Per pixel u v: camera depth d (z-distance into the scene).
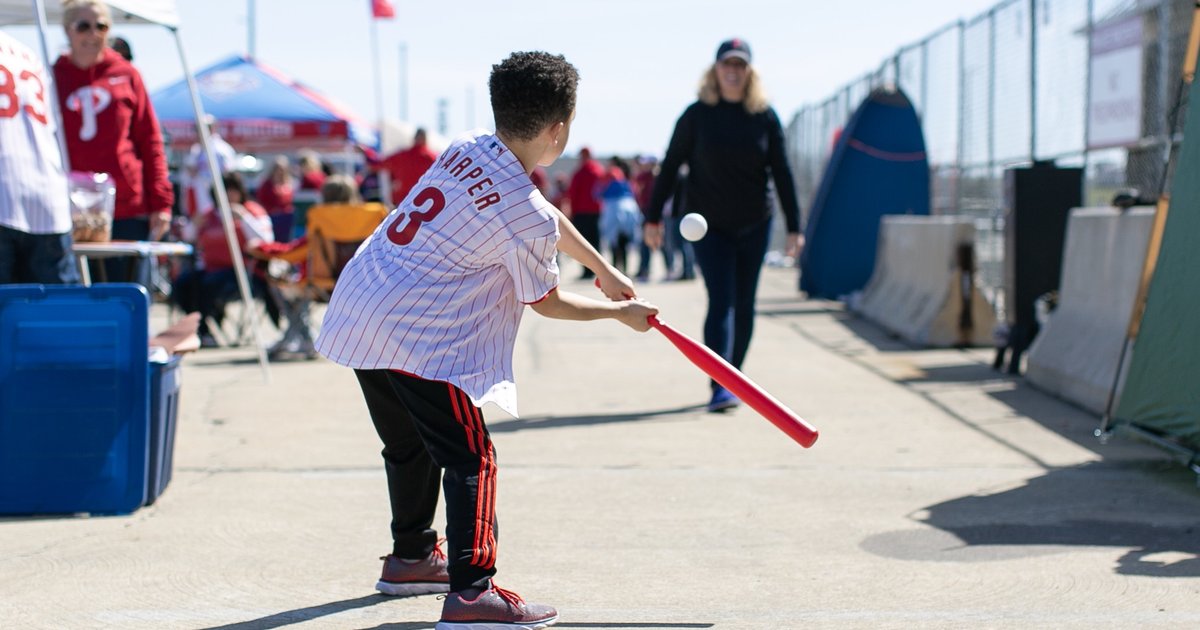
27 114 5.24
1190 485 5.14
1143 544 4.29
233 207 10.49
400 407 3.57
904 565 4.08
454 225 3.22
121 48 8.30
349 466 5.65
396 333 3.25
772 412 3.31
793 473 5.47
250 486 5.25
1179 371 5.19
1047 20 9.82
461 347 3.28
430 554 3.79
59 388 4.77
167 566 4.09
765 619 3.53
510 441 6.24
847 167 13.55
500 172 3.24
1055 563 4.07
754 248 7.12
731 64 6.85
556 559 4.17
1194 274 5.12
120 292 4.79
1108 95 8.88
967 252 9.92
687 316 12.71
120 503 4.78
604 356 9.76
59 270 5.34
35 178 5.23
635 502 4.97
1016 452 5.85
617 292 3.49
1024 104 10.23
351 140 16.97
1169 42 8.84
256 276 10.41
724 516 4.75
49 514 4.78
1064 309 7.78
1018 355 8.31
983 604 3.65
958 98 12.19
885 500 4.97
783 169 7.15
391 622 3.52
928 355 9.52
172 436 5.18
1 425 4.74
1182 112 8.37
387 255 3.31
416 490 3.71
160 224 7.12
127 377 4.79
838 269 13.75
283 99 16.64
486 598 3.30
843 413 6.96
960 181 12.20
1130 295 6.70
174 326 5.54
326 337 3.34
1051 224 8.27
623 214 18.98
